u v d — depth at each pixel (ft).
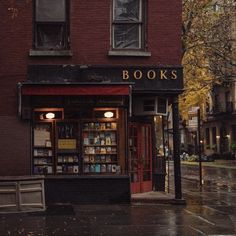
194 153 210.18
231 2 92.99
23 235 35.14
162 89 51.47
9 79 50.62
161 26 52.31
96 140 52.31
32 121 50.96
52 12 51.96
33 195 45.50
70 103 51.44
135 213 45.27
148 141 60.34
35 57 51.01
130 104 50.01
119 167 52.19
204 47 91.56
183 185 79.51
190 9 81.00
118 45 52.39
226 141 198.08
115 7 52.65
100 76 51.13
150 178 60.34
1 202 44.45
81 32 51.47
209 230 37.55
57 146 51.65
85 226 38.63
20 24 51.13
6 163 50.24
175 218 42.75
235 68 132.46
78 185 50.93
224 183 84.69
